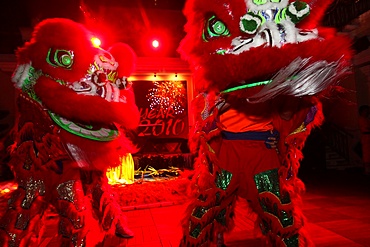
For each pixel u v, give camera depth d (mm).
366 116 7055
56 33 1850
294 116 1688
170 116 7941
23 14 8125
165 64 7883
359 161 8484
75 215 1854
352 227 2914
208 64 1458
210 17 1583
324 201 4160
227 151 1681
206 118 1646
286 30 1403
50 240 2871
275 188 1602
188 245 1581
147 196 4336
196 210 1619
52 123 1863
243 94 1454
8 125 8836
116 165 2039
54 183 1906
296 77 1331
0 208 3270
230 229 1790
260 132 1687
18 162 1915
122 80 2182
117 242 2693
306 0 1634
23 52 1893
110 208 2275
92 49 1962
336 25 8039
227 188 1640
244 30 1416
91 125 1906
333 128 8969
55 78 1816
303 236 1587
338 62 1333
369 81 7996
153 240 2752
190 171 1837
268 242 1626
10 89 9039
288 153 1674
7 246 1783
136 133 7582
